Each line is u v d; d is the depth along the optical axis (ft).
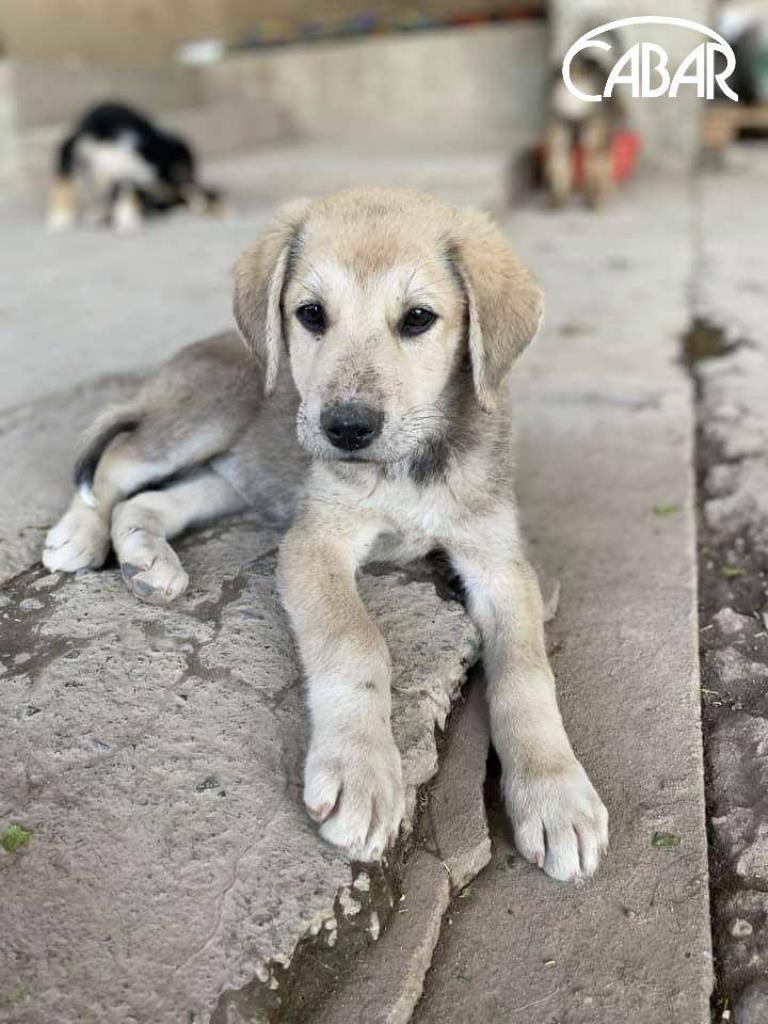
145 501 1.67
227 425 1.76
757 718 1.50
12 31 6.04
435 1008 1.07
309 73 6.79
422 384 1.48
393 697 1.36
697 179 5.84
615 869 1.22
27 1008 0.98
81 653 1.42
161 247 4.29
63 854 1.12
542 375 2.79
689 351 3.00
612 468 2.22
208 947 1.04
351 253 1.48
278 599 1.54
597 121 4.91
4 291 3.53
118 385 2.42
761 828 1.30
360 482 1.52
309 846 1.15
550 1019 1.06
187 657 1.41
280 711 1.32
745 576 1.88
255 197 5.44
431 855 1.22
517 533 1.60
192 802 1.19
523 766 1.28
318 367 1.45
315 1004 1.05
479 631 1.54
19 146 5.24
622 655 1.60
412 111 6.68
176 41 7.18
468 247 1.53
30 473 1.95
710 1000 1.09
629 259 4.00
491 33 6.33
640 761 1.39
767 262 3.86
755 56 6.27
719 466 2.25
